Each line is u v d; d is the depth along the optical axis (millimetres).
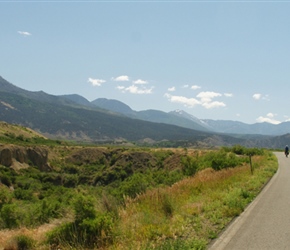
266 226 8250
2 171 74375
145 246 6566
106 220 7758
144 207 9984
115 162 96062
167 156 89625
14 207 16625
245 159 28812
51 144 139250
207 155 34688
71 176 89875
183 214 9273
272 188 14836
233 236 7434
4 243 8836
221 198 11383
